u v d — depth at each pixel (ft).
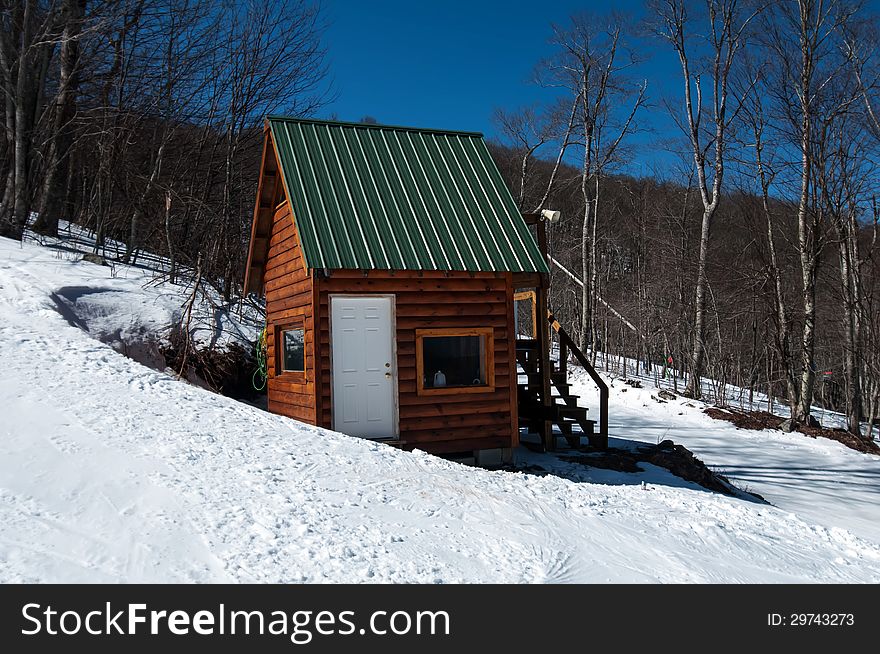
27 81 63.16
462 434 37.70
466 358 38.73
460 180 42.27
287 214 42.16
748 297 86.84
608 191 142.61
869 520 37.11
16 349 30.60
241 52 81.20
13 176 62.59
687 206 118.11
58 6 66.49
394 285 36.81
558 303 148.05
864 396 99.66
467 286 38.19
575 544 20.48
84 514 17.15
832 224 73.00
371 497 21.65
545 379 44.93
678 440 57.11
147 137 80.94
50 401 25.12
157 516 17.66
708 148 85.66
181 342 46.70
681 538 22.72
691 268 100.22
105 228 72.38
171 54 79.36
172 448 22.82
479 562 18.24
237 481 20.99
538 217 44.19
